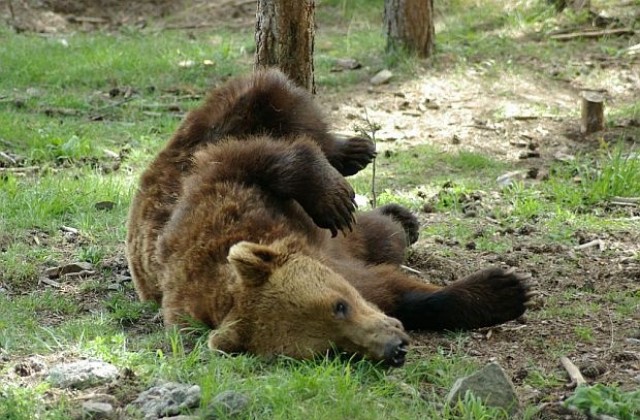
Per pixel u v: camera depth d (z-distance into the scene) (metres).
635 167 16.47
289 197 10.48
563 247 13.40
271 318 9.00
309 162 10.40
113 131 20.47
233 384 8.69
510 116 21.31
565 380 9.24
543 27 26.42
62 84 24.31
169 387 8.77
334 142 12.01
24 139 19.28
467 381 8.55
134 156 18.47
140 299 11.45
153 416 8.43
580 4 26.77
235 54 26.67
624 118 20.73
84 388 8.99
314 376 8.56
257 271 9.04
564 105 22.03
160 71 25.31
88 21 31.59
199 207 10.28
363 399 8.47
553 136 20.14
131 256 11.45
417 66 24.17
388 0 24.91
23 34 29.56
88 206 15.18
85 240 13.86
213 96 11.84
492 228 14.35
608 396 8.59
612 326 10.59
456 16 27.80
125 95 23.39
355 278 10.12
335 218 10.38
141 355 9.49
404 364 9.31
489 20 27.28
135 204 11.55
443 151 19.25
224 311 9.43
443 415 8.34
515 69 23.75
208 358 9.39
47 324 10.88
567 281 12.07
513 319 10.45
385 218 12.22
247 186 10.44
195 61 25.77
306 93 11.95
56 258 13.01
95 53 26.50
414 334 10.42
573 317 10.89
